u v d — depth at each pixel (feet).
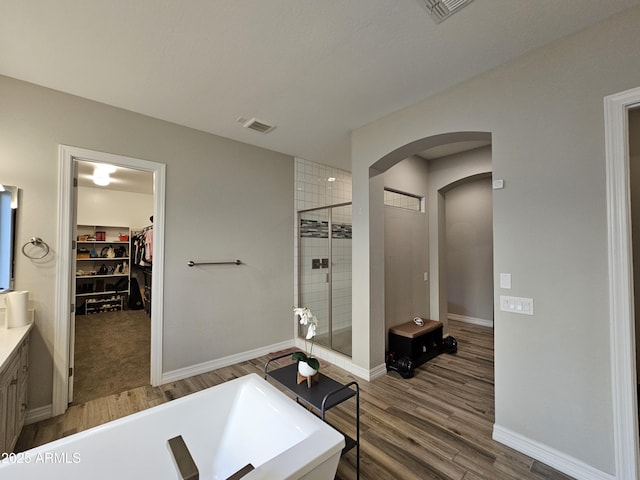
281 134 10.91
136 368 10.64
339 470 5.79
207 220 10.64
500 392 6.68
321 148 12.39
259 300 12.08
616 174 5.33
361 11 5.30
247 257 11.73
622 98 5.31
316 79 7.46
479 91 7.25
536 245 6.26
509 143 6.72
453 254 18.54
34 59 6.60
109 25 5.58
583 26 5.68
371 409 7.97
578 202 5.76
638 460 5.06
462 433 6.95
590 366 5.56
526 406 6.31
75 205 8.36
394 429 7.09
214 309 10.76
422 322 12.17
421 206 14.60
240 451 4.91
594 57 5.63
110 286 20.07
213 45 6.19
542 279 6.17
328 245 12.48
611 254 5.35
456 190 18.43
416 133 8.57
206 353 10.52
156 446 4.46
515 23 5.59
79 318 17.69
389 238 12.05
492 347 13.26
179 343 9.90
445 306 14.83
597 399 5.47
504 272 6.70
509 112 6.73
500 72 6.90
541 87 6.27
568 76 5.92
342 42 6.12
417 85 7.73
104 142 8.58
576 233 5.77
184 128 10.15
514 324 6.52
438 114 8.06
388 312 11.75
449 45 6.21
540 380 6.14
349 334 11.49
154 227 9.59
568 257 5.86
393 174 12.64
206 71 7.11
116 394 8.82
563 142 5.96
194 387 9.29
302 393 5.87
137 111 9.11
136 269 21.18
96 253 19.88
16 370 6.19
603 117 5.51
